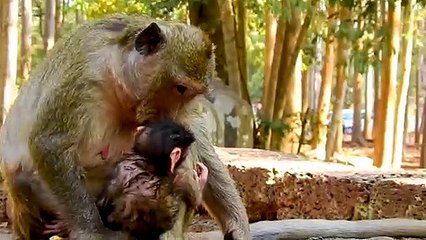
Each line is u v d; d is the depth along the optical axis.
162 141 4.75
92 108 4.71
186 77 4.71
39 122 4.73
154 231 4.79
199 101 5.02
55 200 4.75
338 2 15.16
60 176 4.69
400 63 22.16
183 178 4.87
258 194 8.31
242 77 16.55
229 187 5.51
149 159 4.80
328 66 23.64
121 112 4.82
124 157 4.88
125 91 4.73
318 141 23.53
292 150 19.44
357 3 14.91
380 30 16.36
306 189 7.98
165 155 4.75
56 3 23.78
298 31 17.58
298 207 8.05
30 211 5.11
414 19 26.45
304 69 24.27
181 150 4.79
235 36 15.98
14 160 5.07
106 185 4.84
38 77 4.97
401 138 21.84
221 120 14.41
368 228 6.79
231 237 5.47
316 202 7.90
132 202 4.73
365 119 37.78
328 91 23.72
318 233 6.75
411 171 8.30
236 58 15.93
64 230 4.97
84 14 24.50
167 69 4.69
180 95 4.77
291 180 8.08
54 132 4.70
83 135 4.73
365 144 35.16
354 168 8.57
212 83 4.89
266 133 16.77
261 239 6.64
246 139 15.03
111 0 21.67
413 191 7.20
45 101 4.73
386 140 20.75
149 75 4.70
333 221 6.89
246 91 16.53
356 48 17.38
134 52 4.74
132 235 4.79
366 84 37.34
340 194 7.71
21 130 5.04
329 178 7.80
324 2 17.12
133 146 4.88
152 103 4.79
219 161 5.50
